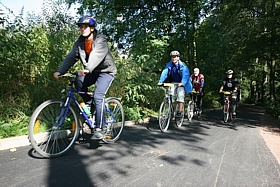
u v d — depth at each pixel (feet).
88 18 12.60
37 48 18.78
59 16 23.40
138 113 24.66
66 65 13.23
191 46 46.29
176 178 10.28
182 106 23.18
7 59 16.14
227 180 10.40
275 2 48.93
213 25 50.03
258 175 11.18
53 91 18.74
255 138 19.70
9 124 14.48
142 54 28.43
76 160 11.76
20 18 18.34
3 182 9.06
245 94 152.56
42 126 12.15
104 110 13.58
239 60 63.10
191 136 18.89
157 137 17.84
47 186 8.93
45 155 11.71
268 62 78.54
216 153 14.28
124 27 33.22
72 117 13.04
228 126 26.02
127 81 25.23
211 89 59.47
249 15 55.06
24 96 17.47
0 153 12.17
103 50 12.69
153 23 33.17
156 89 27.68
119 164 11.53
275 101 44.14
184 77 21.62
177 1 39.93
